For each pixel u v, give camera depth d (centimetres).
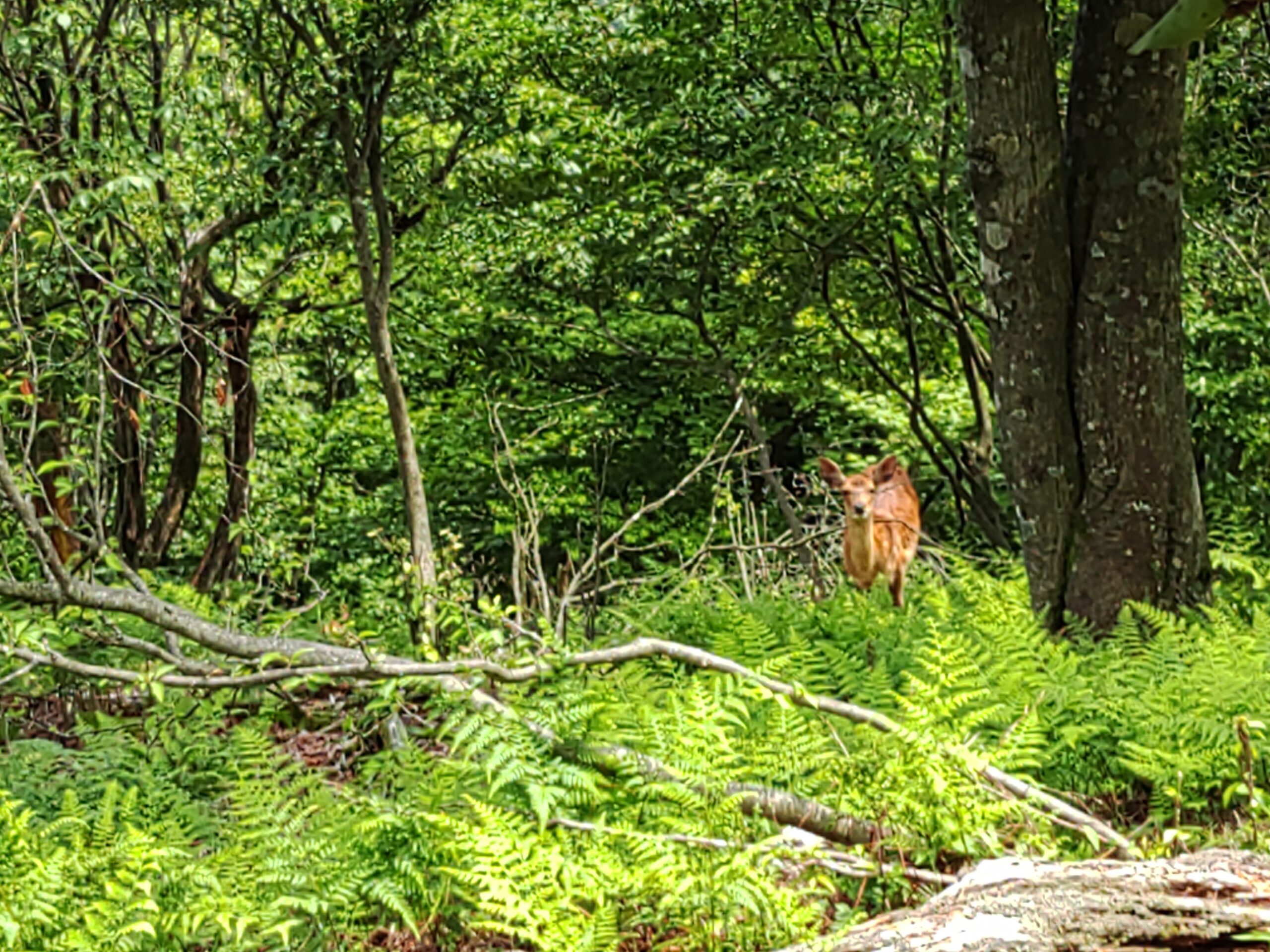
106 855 450
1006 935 330
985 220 875
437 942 465
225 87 1186
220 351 966
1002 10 851
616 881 451
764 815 506
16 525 962
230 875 474
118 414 1101
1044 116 859
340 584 1574
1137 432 860
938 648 609
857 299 1474
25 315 905
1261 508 1423
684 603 937
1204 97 1254
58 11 1020
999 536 1537
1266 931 328
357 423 1655
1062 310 869
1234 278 1426
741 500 1686
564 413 1620
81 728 736
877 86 1187
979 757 512
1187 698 610
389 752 616
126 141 1057
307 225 996
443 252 1381
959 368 1767
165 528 1210
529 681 582
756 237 1361
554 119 1211
